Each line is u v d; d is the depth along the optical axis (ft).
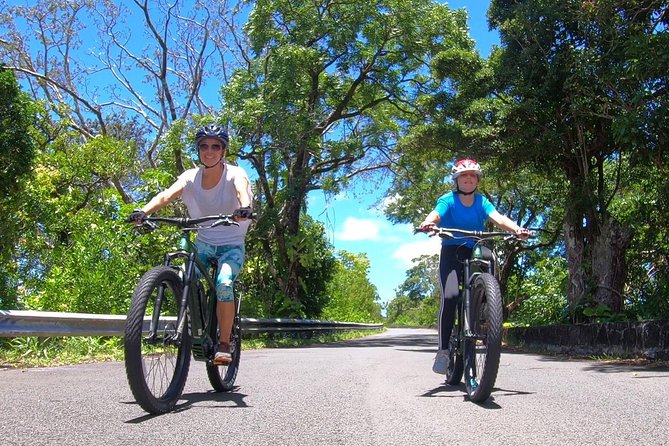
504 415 12.41
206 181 14.65
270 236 66.18
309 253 66.23
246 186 14.47
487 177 58.03
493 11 40.37
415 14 59.00
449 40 60.29
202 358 14.38
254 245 67.21
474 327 14.66
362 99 69.56
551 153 40.22
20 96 31.01
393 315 325.01
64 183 49.01
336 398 14.61
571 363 26.66
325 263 77.82
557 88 37.45
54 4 73.41
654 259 39.19
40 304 32.94
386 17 59.41
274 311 64.44
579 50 34.53
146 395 11.99
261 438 10.39
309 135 60.80
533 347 41.91
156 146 73.92
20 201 35.27
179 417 12.12
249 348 44.65
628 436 10.61
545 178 46.65
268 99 57.93
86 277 32.89
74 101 78.18
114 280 33.50
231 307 14.16
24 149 30.48
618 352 29.96
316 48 61.21
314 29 58.75
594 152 39.81
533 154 40.47
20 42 74.90
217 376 15.12
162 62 71.97
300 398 14.61
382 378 19.06
